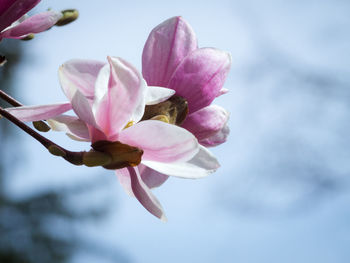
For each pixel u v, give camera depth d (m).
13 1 1.26
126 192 1.31
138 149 1.23
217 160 1.25
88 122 1.22
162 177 1.34
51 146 1.23
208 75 1.31
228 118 1.33
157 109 1.29
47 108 1.25
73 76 1.24
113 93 1.22
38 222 4.43
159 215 1.26
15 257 4.27
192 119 1.31
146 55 1.32
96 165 1.23
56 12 1.30
